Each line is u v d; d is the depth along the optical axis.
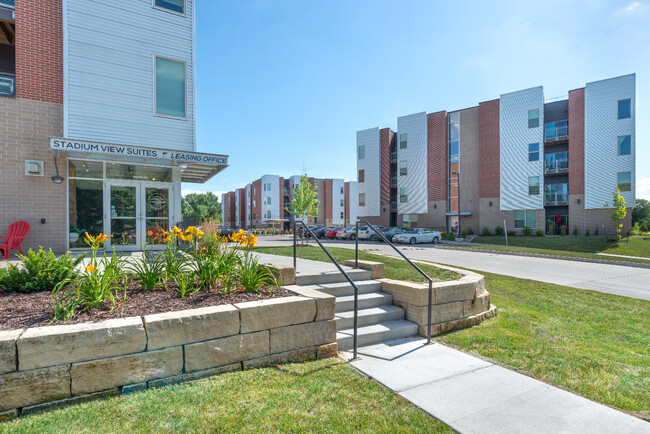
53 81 9.72
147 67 10.88
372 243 24.95
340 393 3.06
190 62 11.61
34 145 9.41
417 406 2.89
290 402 2.86
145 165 10.77
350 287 5.40
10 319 3.16
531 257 16.25
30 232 9.27
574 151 28.16
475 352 4.19
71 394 2.72
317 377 3.36
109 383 2.84
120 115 10.42
